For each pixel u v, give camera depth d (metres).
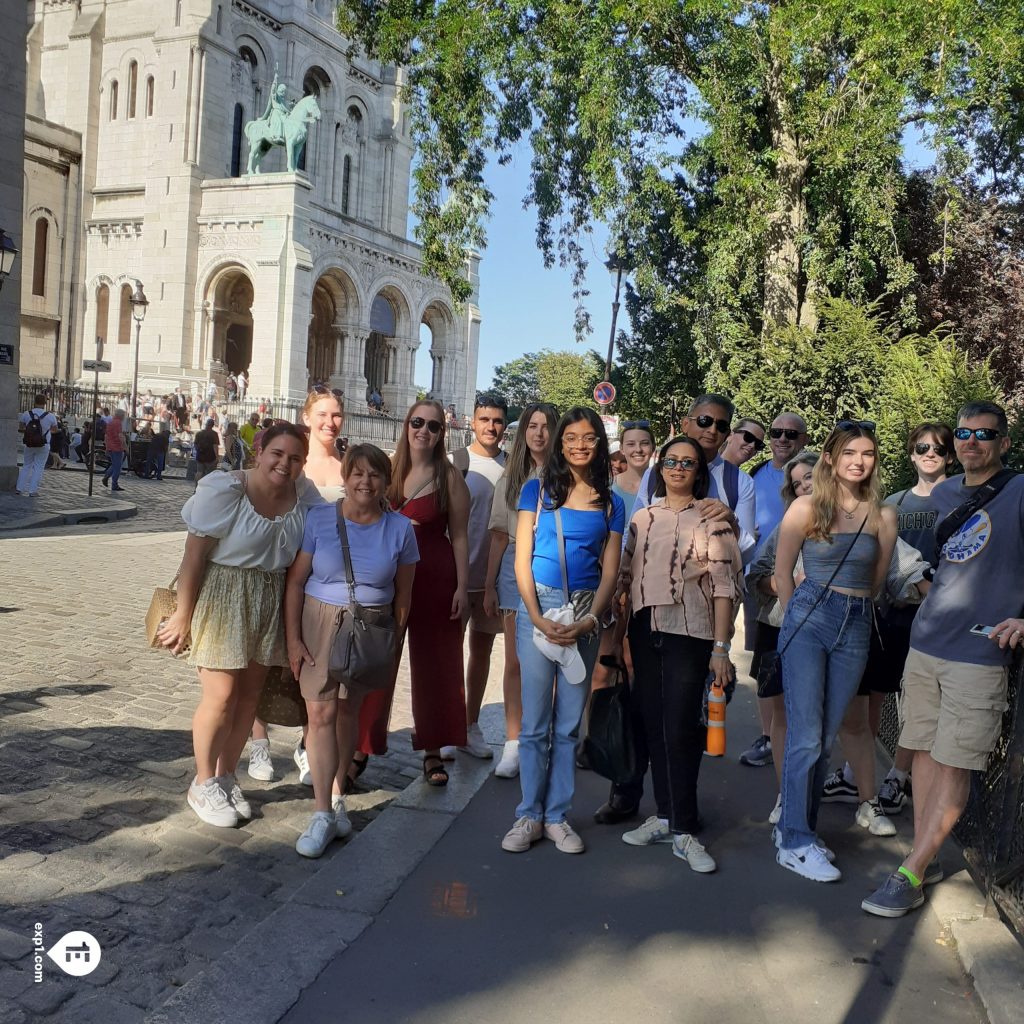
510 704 5.18
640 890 3.86
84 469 27.72
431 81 17.02
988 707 3.61
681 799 4.15
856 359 14.35
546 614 4.10
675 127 17.50
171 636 4.19
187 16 40.97
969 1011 3.09
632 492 5.96
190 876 3.92
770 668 4.39
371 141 51.19
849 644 4.07
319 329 46.78
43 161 42.16
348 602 4.26
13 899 3.53
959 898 3.85
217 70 41.81
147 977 3.17
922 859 3.74
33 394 35.41
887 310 17.09
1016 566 3.66
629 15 14.00
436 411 5.01
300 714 4.66
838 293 17.05
